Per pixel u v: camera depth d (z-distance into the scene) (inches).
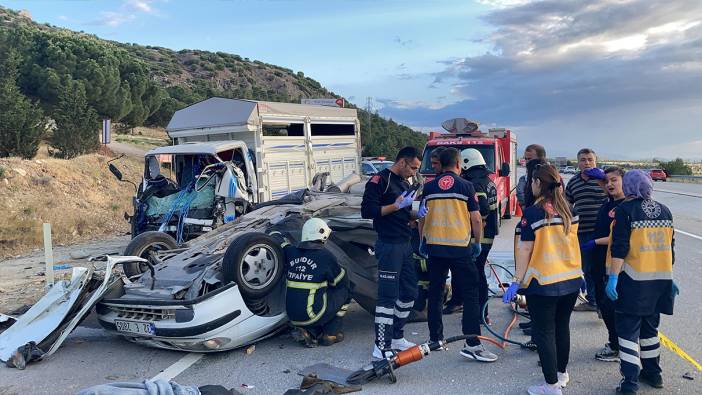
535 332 167.5
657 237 164.6
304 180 504.7
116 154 924.6
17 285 330.0
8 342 216.5
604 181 212.1
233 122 457.7
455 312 259.9
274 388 179.3
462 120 574.6
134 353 215.6
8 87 746.2
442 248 195.3
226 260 209.3
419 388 176.1
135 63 1731.1
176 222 395.5
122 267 259.1
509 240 472.7
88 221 564.7
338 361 202.2
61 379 191.0
